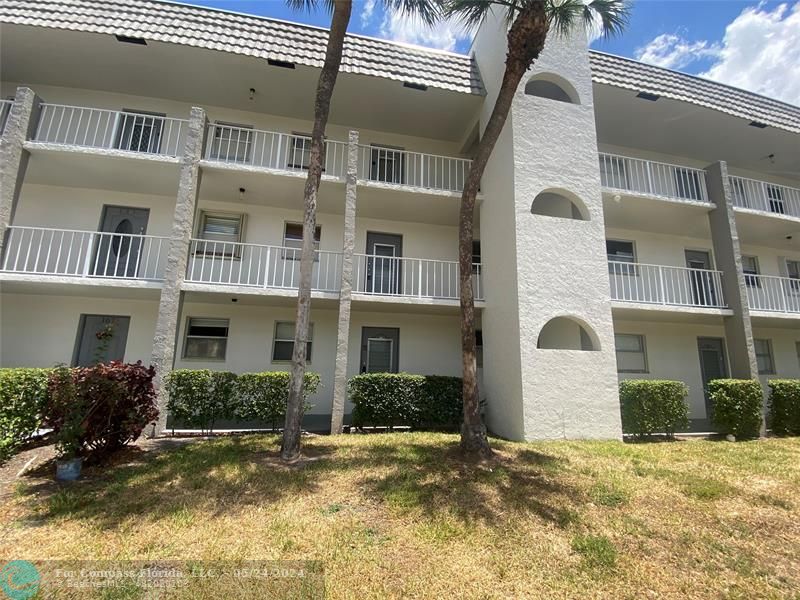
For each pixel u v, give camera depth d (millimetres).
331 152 13430
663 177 14945
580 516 5129
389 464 6879
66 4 10195
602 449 8320
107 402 6523
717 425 10688
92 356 11102
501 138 11297
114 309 11297
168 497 5316
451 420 10859
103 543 4148
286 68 11211
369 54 11672
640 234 14484
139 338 11281
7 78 11508
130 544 4148
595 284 10336
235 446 7898
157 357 9000
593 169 11008
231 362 11844
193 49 10594
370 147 11695
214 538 4324
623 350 13812
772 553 4398
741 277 11938
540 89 12648
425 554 4168
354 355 12695
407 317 13258
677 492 5969
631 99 12648
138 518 4703
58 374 6277
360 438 9133
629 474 6699
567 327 11648
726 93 13570
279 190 11578
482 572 3877
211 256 12109
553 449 8234
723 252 12383
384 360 12984
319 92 8086
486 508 5250
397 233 13586
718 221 12594
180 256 9562
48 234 11102
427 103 12547
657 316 12773
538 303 9883
